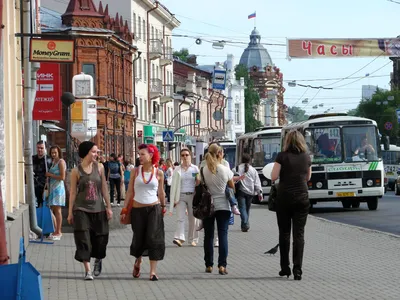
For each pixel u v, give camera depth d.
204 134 127.81
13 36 22.25
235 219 34.75
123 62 77.44
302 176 16.36
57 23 69.94
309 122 39.28
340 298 13.91
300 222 16.38
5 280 10.47
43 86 33.50
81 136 38.69
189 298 14.21
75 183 16.77
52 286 15.74
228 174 17.31
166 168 52.47
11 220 17.73
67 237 25.89
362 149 39.03
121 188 51.56
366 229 28.23
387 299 13.73
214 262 19.77
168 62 97.81
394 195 61.41
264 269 18.08
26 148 24.50
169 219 36.09
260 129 56.62
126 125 78.94
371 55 58.91
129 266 18.94
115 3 83.88
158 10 94.19
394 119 130.00
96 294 14.74
